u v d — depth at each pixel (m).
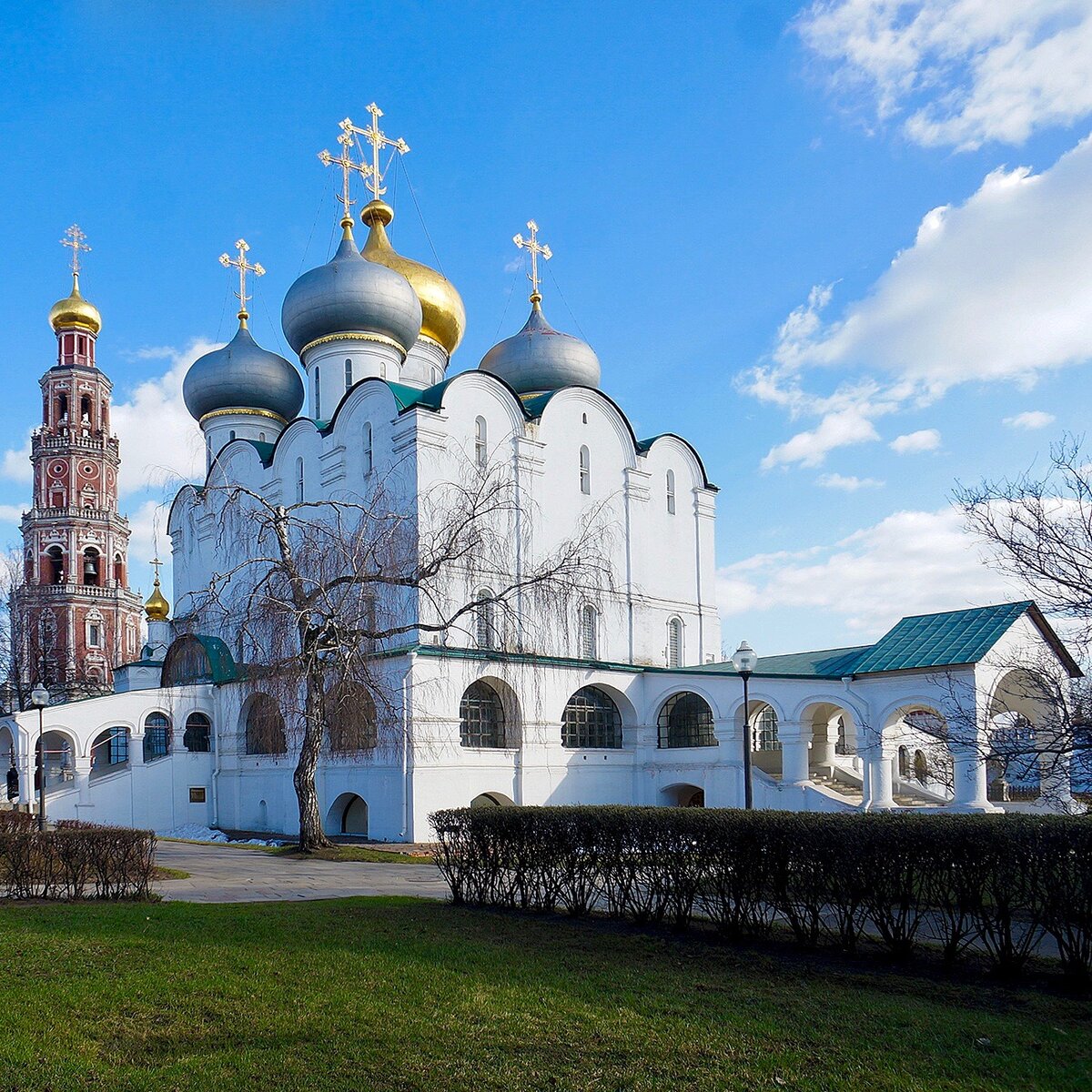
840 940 13.63
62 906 17.78
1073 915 11.52
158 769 47.38
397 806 36.88
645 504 52.62
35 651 65.69
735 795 41.22
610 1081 8.62
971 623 36.88
